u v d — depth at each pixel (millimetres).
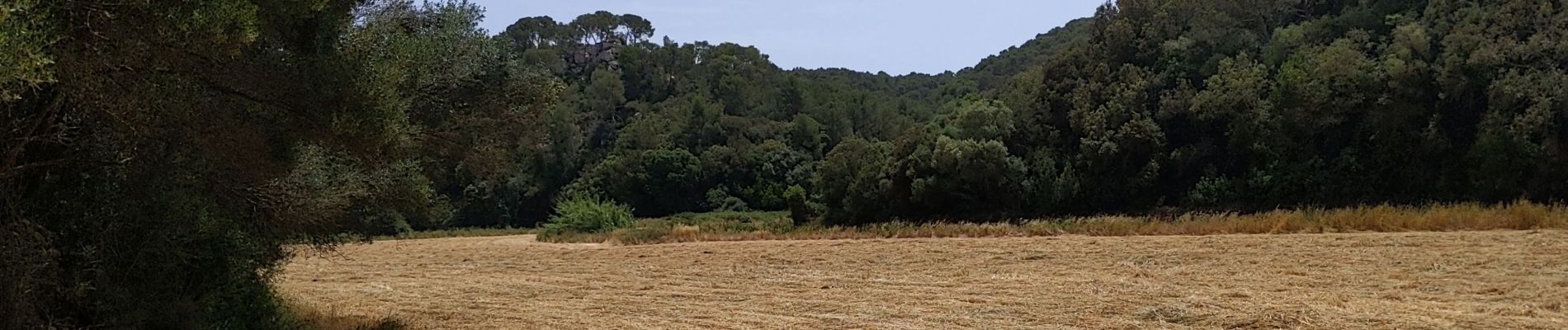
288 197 10484
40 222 7668
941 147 49125
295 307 13789
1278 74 45406
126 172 8078
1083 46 58281
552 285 19062
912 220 48812
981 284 16109
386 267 25812
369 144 8039
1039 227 28172
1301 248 19031
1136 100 48938
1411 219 22203
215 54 6512
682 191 74250
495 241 41000
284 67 7344
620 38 111062
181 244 8492
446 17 11141
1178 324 10953
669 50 106625
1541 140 35219
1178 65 51500
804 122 86438
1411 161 39188
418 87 10117
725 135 83000
